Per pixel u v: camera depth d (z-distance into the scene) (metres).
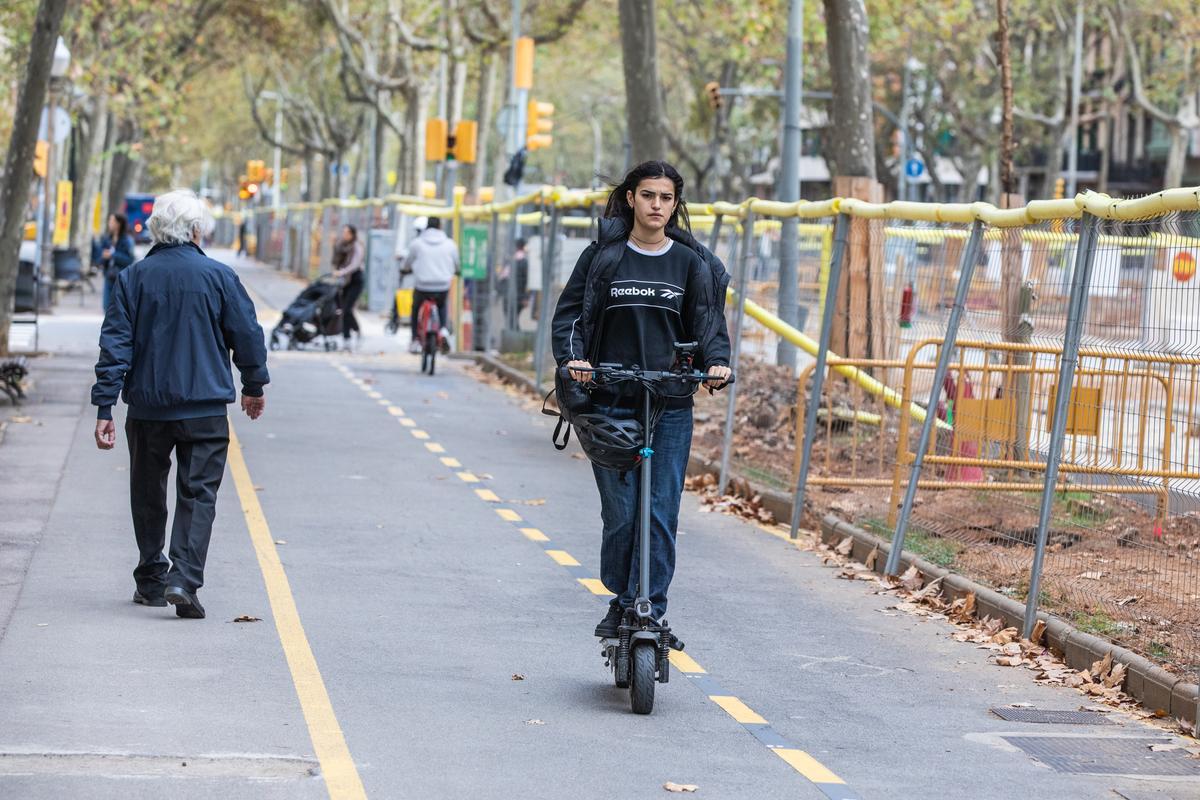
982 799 17.98
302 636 23.89
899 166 170.38
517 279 74.12
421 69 150.75
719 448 44.03
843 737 20.30
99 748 17.98
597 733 19.75
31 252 103.44
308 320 78.50
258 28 167.38
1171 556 25.23
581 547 32.44
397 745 18.78
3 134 119.06
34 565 27.94
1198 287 23.69
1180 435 24.95
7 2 98.00
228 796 16.64
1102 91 185.88
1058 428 26.14
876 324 35.91
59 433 44.19
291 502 35.91
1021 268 29.77
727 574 30.53
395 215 117.75
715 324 20.78
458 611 26.28
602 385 20.61
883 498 37.59
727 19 108.88
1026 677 23.94
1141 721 21.81
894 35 105.75
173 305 24.50
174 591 24.27
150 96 147.75
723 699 21.84
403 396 60.19
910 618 27.59
